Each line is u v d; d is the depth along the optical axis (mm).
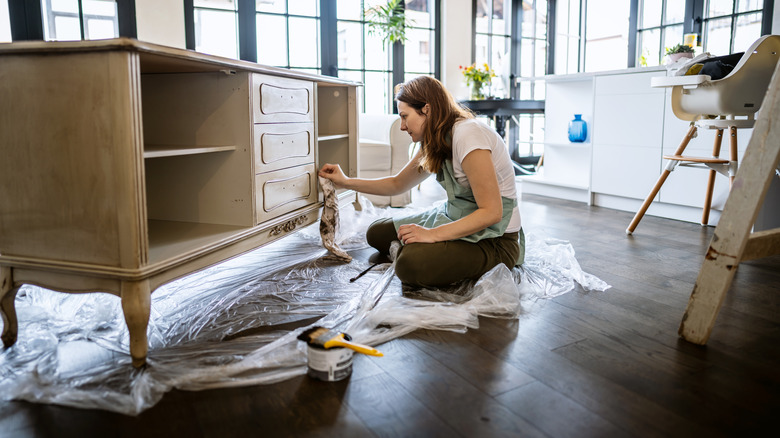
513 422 1145
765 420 1157
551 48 6398
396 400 1229
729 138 2766
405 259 1896
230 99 1766
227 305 1818
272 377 1319
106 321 1652
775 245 1537
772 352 1483
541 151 6598
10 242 1424
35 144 1345
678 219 3357
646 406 1209
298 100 2066
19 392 1238
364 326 1615
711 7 4930
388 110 5668
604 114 3688
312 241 2686
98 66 1260
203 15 4504
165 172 1891
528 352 1479
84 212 1336
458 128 1867
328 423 1137
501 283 1836
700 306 1519
